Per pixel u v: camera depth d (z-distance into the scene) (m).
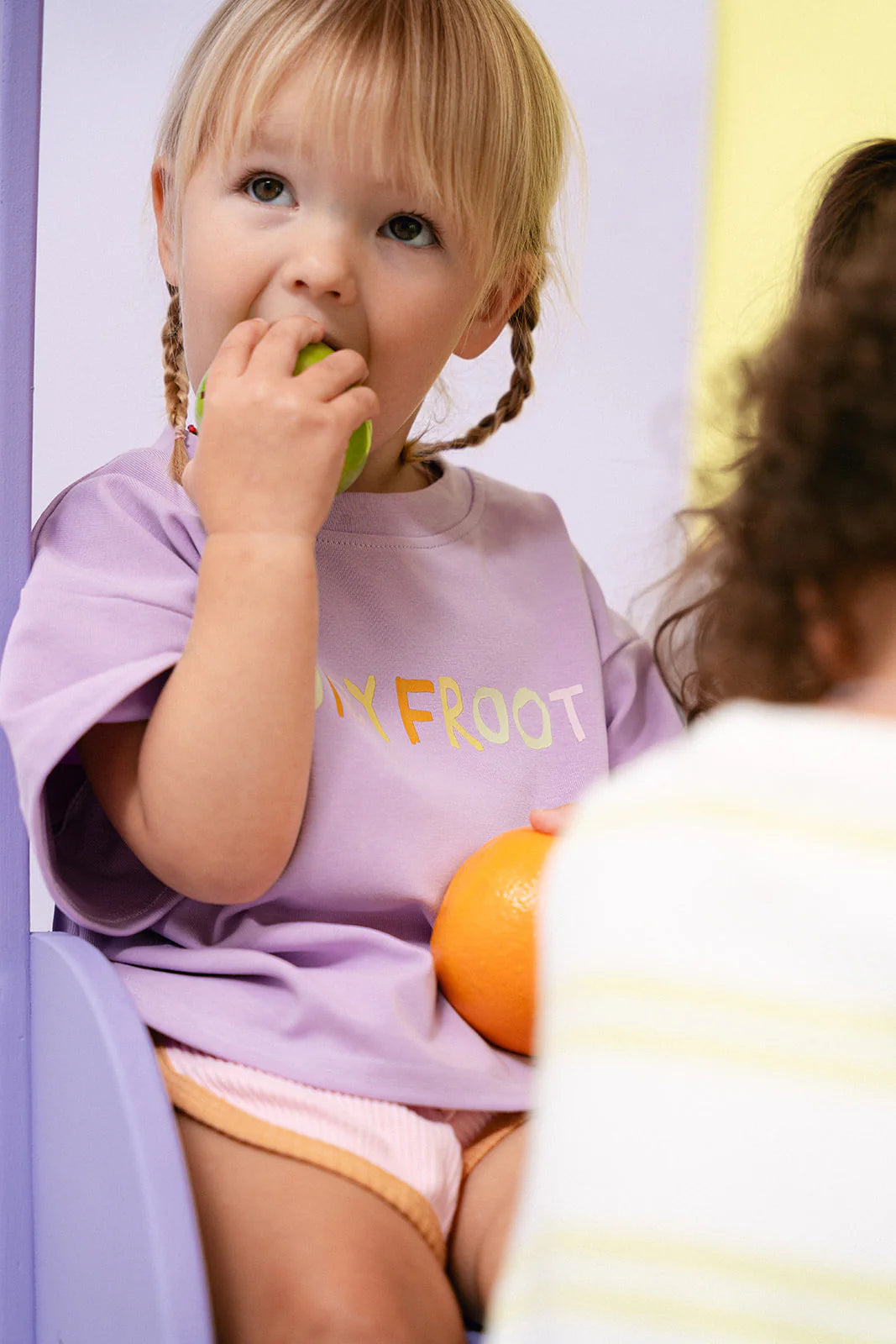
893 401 0.53
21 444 0.86
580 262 1.49
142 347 1.46
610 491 1.69
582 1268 0.45
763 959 0.46
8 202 0.85
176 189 0.94
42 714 0.78
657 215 1.75
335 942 0.84
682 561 0.69
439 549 1.01
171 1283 0.66
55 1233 0.80
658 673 1.07
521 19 1.01
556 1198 0.46
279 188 0.88
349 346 0.88
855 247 0.99
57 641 0.81
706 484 0.65
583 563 1.10
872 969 0.45
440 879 0.88
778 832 0.47
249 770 0.78
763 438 0.57
